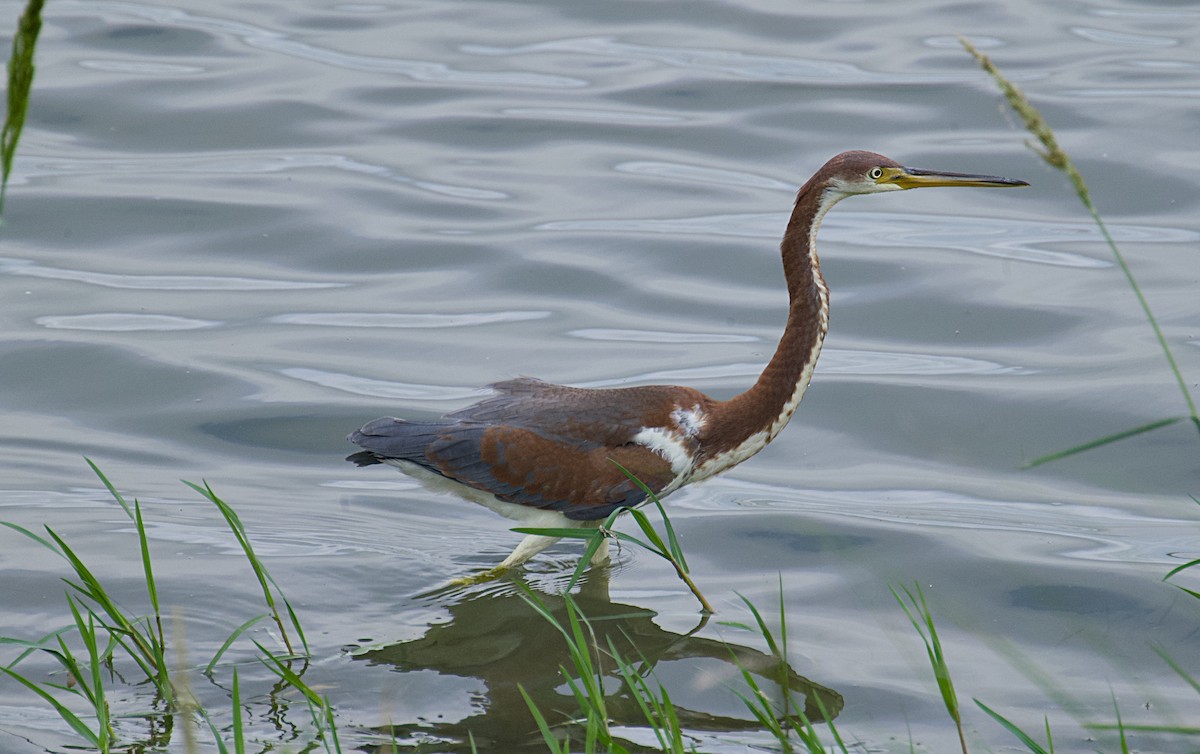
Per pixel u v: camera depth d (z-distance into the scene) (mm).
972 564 10672
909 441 13016
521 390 11117
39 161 19266
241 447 12750
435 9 25734
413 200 18453
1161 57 22516
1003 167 18906
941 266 16797
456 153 19984
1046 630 9727
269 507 11570
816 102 21281
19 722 8141
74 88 21359
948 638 9625
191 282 16312
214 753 7852
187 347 14656
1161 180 18469
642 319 15609
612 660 9227
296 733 8133
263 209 18047
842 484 12297
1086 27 24203
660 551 8922
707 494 12180
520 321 15516
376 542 11023
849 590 10312
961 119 20500
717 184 19031
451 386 13914
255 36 24031
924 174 10789
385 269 16797
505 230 17703
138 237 17344
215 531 11055
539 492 10469
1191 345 14367
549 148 20203
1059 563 10680
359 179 19016
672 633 9648
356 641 9406
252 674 8875
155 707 8391
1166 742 8180
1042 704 8711
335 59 23125
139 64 22453
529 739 8172
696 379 14000
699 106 21438
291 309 15703
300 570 10430
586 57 23375
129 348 14516
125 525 11055
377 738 8109
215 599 9883
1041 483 12203
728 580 10547
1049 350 14703
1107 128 19828
